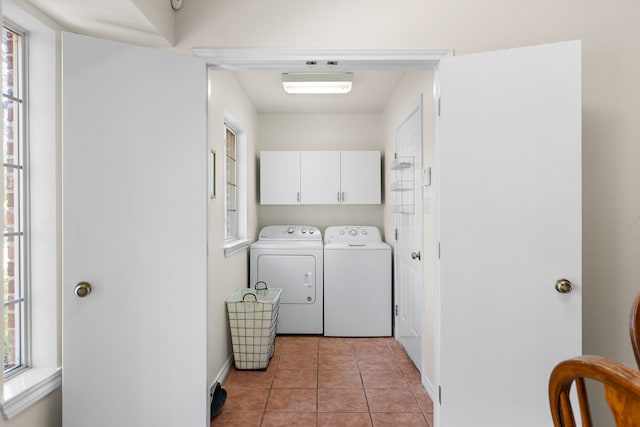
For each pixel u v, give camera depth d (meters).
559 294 1.63
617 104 1.78
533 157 1.64
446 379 1.71
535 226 1.65
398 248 3.37
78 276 1.56
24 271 1.54
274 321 3.01
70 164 1.55
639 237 1.78
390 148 3.66
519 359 1.67
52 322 1.57
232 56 1.82
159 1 1.66
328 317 3.57
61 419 1.59
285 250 3.61
